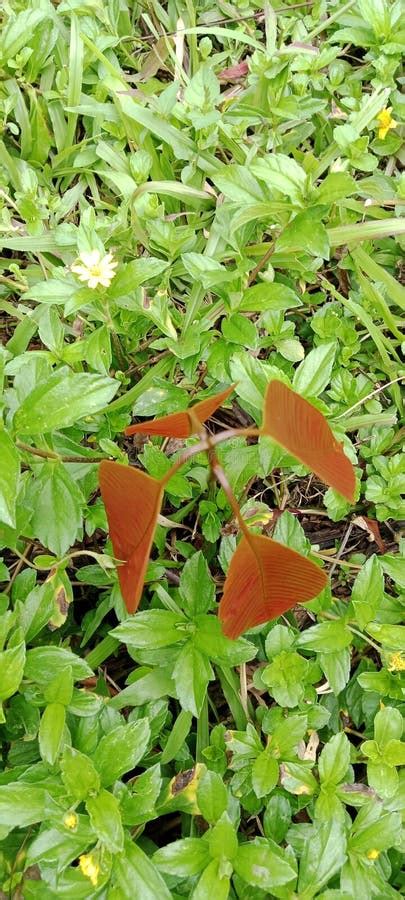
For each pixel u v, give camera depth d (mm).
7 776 270
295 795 298
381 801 282
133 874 241
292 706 299
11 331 433
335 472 198
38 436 293
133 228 391
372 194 435
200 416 196
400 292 414
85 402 250
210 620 283
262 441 301
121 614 318
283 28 483
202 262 339
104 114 439
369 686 309
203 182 430
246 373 299
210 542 370
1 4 468
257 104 454
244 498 375
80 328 399
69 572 369
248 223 373
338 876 282
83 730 280
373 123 440
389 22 443
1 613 302
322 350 313
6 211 401
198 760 311
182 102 444
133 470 184
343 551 401
